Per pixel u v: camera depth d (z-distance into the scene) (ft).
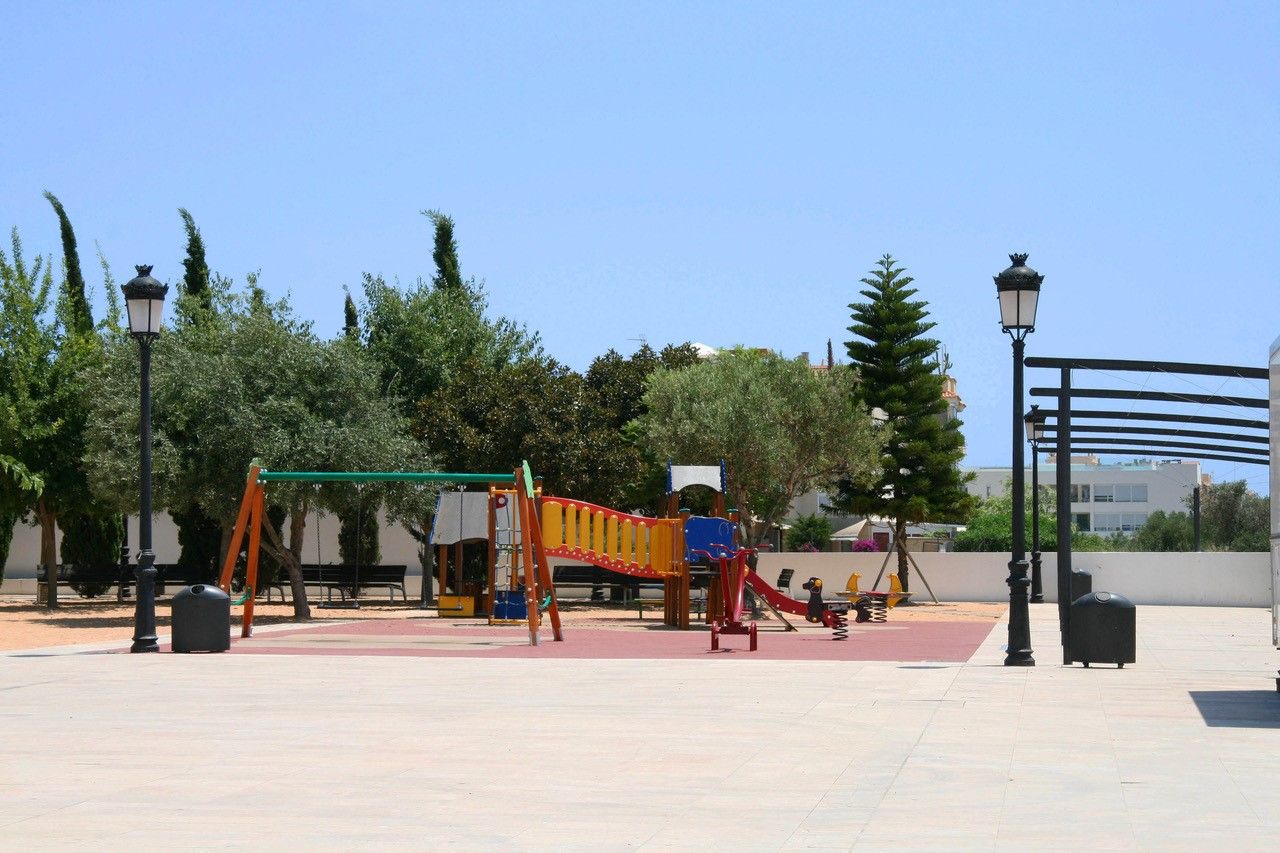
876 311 139.95
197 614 64.85
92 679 52.16
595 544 87.45
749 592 101.91
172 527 145.79
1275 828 24.21
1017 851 22.50
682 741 35.27
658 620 102.83
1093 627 57.00
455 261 160.15
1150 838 23.41
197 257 147.64
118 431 95.45
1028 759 32.19
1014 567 59.31
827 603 87.97
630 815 25.68
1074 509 349.20
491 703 43.98
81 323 128.98
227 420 94.79
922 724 38.55
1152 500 345.10
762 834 23.97
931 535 236.43
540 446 117.60
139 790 28.14
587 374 148.46
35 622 95.40
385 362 139.44
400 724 38.73
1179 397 75.87
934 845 23.03
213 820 25.08
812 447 118.32
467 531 101.30
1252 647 71.05
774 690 47.98
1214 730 37.14
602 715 40.81
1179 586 128.77
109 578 122.42
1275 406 44.86
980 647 71.72
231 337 101.55
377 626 90.07
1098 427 91.04
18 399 112.88
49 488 114.52
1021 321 59.72
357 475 72.64
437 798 27.32
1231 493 244.01
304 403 98.12
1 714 41.11
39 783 28.99
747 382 117.91
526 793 27.91
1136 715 40.47
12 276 115.24
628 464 122.11
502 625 90.63
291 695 46.50
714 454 114.32
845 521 221.46
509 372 128.67
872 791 28.14
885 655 65.92
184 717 40.37
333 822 24.93
